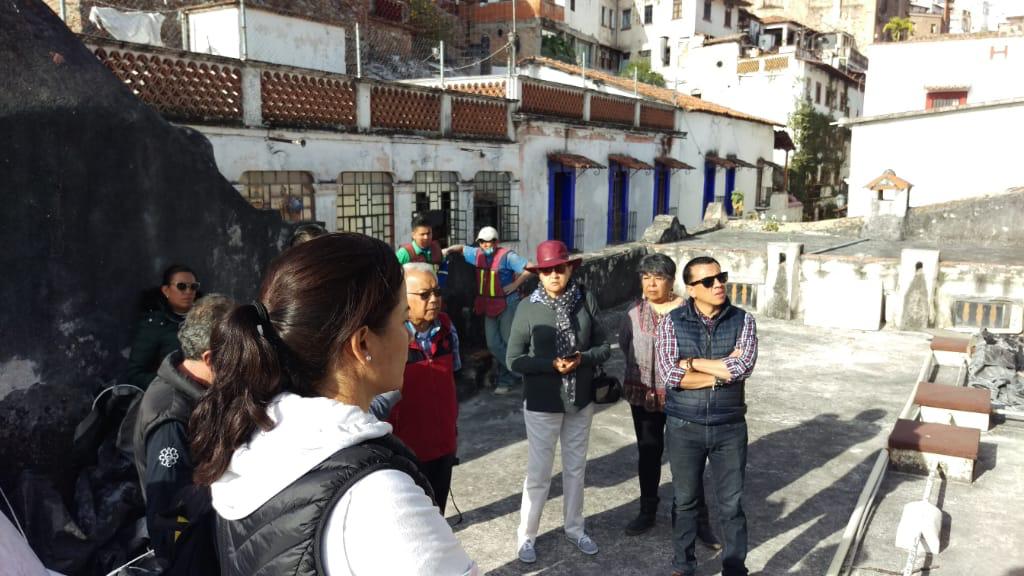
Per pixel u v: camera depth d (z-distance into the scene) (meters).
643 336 4.15
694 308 3.47
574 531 4.07
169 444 2.36
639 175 20.69
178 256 4.29
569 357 3.67
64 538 3.22
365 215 11.70
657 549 4.09
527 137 15.45
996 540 4.12
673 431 3.47
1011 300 9.50
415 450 3.39
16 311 3.43
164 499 2.29
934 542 3.97
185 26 12.96
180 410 2.42
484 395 6.94
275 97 9.78
